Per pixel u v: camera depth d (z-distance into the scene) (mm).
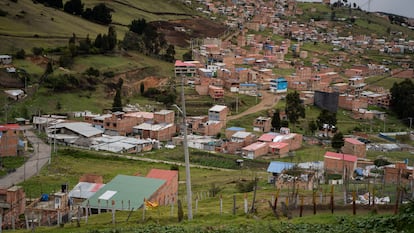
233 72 143000
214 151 92125
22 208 48281
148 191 47688
